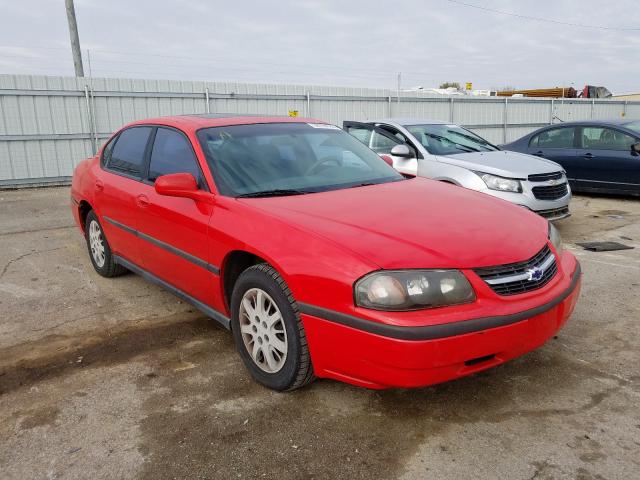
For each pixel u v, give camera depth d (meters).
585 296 4.41
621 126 8.84
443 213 3.02
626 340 3.55
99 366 3.33
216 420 2.72
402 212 2.99
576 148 9.26
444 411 2.76
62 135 11.97
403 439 2.54
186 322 4.00
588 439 2.50
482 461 2.37
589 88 28.77
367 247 2.56
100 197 4.63
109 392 3.01
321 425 2.66
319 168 3.74
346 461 2.39
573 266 3.14
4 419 2.77
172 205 3.60
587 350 3.41
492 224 2.92
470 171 6.41
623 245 6.13
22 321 4.06
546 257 2.90
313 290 2.60
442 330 2.36
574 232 6.92
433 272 2.46
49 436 2.61
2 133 11.34
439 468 2.33
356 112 15.70
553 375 3.10
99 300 4.49
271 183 3.45
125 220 4.25
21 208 9.10
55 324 3.99
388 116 16.30
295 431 2.61
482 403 2.83
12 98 11.33
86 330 3.88
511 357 2.61
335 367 2.62
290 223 2.84
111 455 2.46
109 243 4.72
